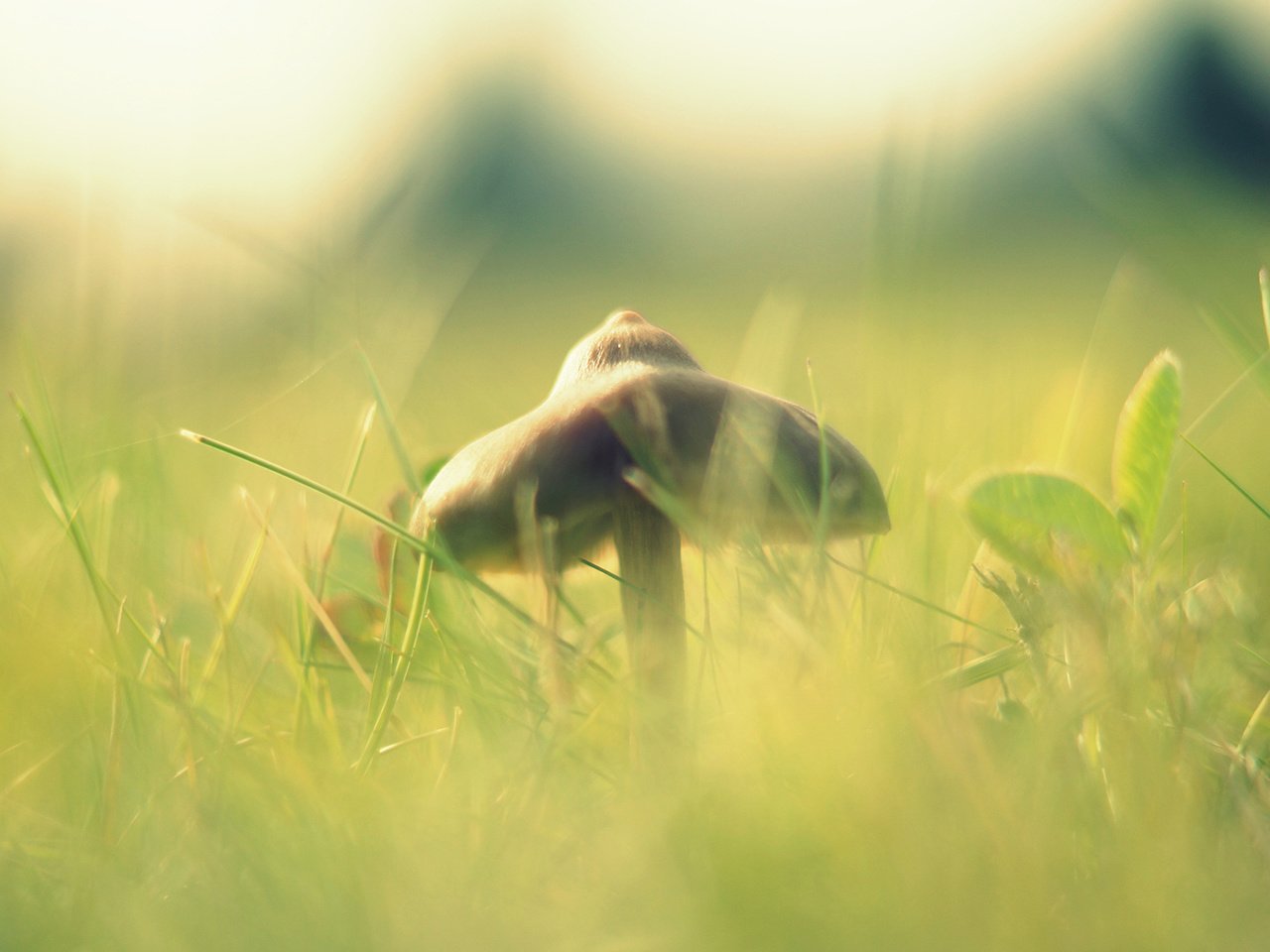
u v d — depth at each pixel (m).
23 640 0.28
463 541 0.29
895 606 0.29
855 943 0.25
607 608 0.33
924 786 0.26
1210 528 0.35
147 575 0.32
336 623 0.31
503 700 0.28
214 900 0.25
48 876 0.26
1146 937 0.25
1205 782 0.27
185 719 0.27
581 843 0.26
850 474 0.29
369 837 0.26
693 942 0.25
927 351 0.35
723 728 0.27
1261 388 0.31
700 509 0.29
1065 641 0.27
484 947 0.25
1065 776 0.26
